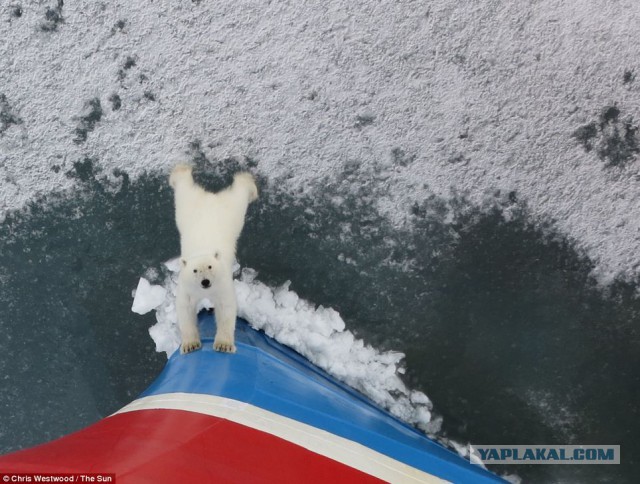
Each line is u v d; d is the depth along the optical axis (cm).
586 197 731
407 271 733
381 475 551
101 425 517
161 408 520
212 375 580
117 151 743
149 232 741
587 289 727
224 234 623
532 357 724
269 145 740
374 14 736
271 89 741
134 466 406
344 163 738
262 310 723
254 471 461
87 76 744
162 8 741
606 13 730
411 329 729
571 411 719
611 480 715
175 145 742
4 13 745
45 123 745
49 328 741
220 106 743
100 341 740
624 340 722
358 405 672
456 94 736
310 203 736
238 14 740
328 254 734
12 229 744
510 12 732
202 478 422
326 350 721
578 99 732
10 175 744
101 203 743
